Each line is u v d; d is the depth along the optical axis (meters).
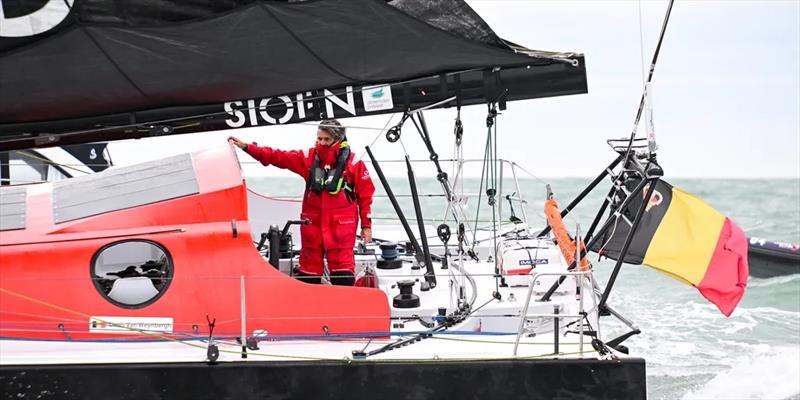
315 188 17.09
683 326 27.98
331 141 17.06
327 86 14.77
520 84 14.98
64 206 15.84
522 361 15.02
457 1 13.48
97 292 15.27
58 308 15.17
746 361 25.23
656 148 16.02
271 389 14.82
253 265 15.63
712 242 16.53
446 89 14.95
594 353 15.30
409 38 13.69
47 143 14.73
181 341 15.31
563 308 17.11
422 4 13.41
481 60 14.38
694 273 16.48
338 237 17.19
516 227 22.39
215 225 15.66
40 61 13.08
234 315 15.51
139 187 16.03
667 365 24.81
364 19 13.25
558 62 14.67
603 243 18.12
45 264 15.20
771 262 35.19
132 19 12.78
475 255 20.53
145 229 15.49
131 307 15.31
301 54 13.80
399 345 15.59
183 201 15.71
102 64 13.34
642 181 16.28
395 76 14.77
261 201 22.53
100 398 14.58
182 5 12.81
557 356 15.20
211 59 13.61
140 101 14.33
